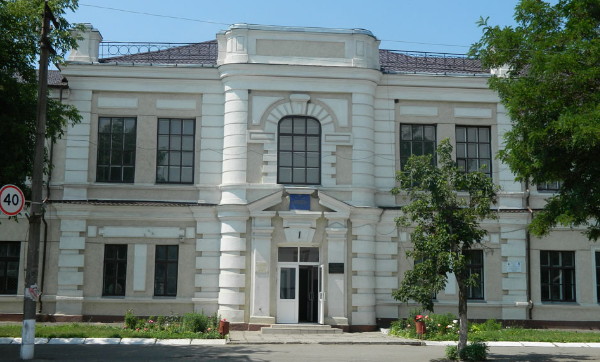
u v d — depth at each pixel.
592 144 12.88
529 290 26.69
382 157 26.80
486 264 26.67
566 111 13.66
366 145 26.22
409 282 17.67
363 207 25.50
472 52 15.98
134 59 28.05
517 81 15.23
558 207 15.36
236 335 23.05
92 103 26.31
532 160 14.93
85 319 25.05
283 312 25.14
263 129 25.81
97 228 25.59
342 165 26.00
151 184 25.95
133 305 25.23
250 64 25.75
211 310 25.33
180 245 25.69
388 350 19.58
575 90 14.09
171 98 26.53
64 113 19.80
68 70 26.11
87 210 25.47
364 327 25.08
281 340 21.55
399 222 18.38
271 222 25.23
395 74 27.08
